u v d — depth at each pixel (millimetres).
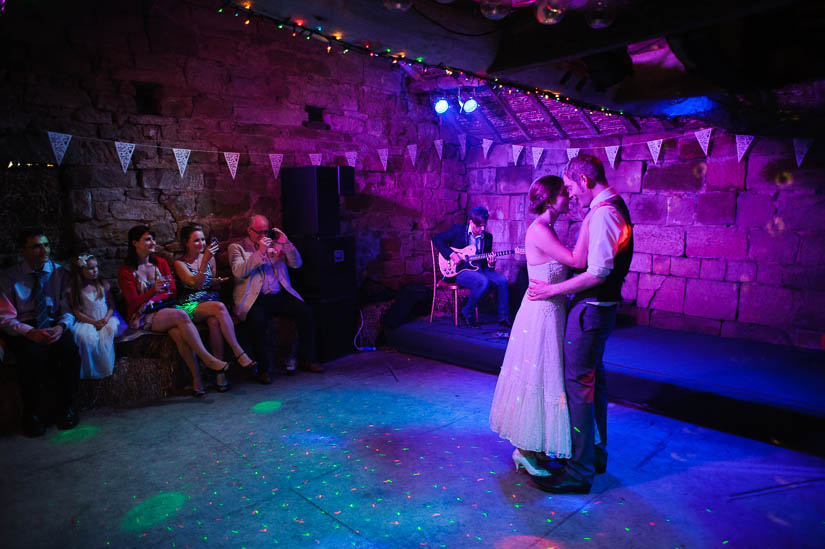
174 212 4227
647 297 4969
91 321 3486
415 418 3383
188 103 4223
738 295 4449
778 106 3018
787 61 2518
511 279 6102
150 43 3992
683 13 2080
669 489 2504
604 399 2609
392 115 5605
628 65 2760
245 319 4090
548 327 2447
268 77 4645
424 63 2680
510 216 6051
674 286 4793
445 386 3988
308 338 4324
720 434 3105
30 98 3510
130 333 3670
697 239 4633
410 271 5945
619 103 3381
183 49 4152
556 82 3053
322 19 2172
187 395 3789
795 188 4102
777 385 3268
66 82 3650
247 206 4621
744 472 2662
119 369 3584
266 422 3324
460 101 5305
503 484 2568
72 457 2861
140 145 4012
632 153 4953
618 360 3826
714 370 3582
